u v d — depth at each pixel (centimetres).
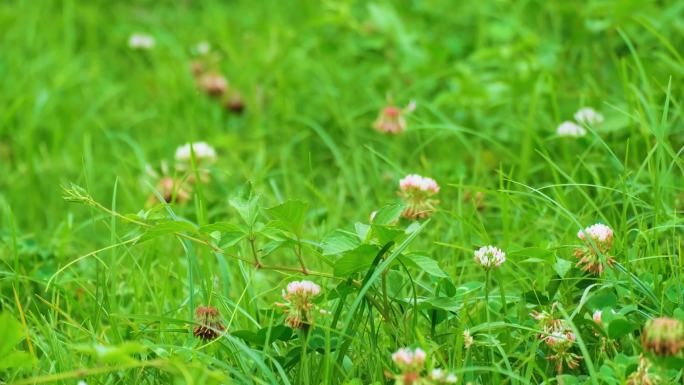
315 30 652
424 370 248
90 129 555
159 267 362
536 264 332
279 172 466
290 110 544
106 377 280
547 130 445
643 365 242
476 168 417
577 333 249
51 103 577
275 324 292
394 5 670
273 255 383
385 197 428
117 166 504
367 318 279
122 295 337
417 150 437
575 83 493
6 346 243
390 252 272
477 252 276
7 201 480
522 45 509
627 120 419
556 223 352
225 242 273
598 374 249
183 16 735
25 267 381
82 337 304
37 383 272
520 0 600
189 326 283
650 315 276
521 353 270
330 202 432
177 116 573
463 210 393
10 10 705
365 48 603
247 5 735
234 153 487
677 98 439
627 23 490
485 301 274
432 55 552
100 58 674
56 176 503
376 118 534
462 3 655
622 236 324
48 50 663
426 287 291
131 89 618
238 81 582
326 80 559
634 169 390
